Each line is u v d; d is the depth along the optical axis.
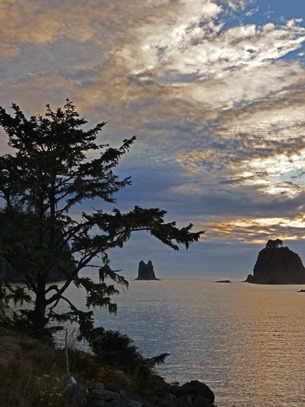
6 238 16.95
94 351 19.27
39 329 18.73
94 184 21.34
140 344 61.81
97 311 109.56
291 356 56.75
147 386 17.50
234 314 127.81
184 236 21.22
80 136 22.05
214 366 47.84
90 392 11.69
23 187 20.14
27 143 21.83
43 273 20.70
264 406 32.81
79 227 21.50
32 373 11.55
